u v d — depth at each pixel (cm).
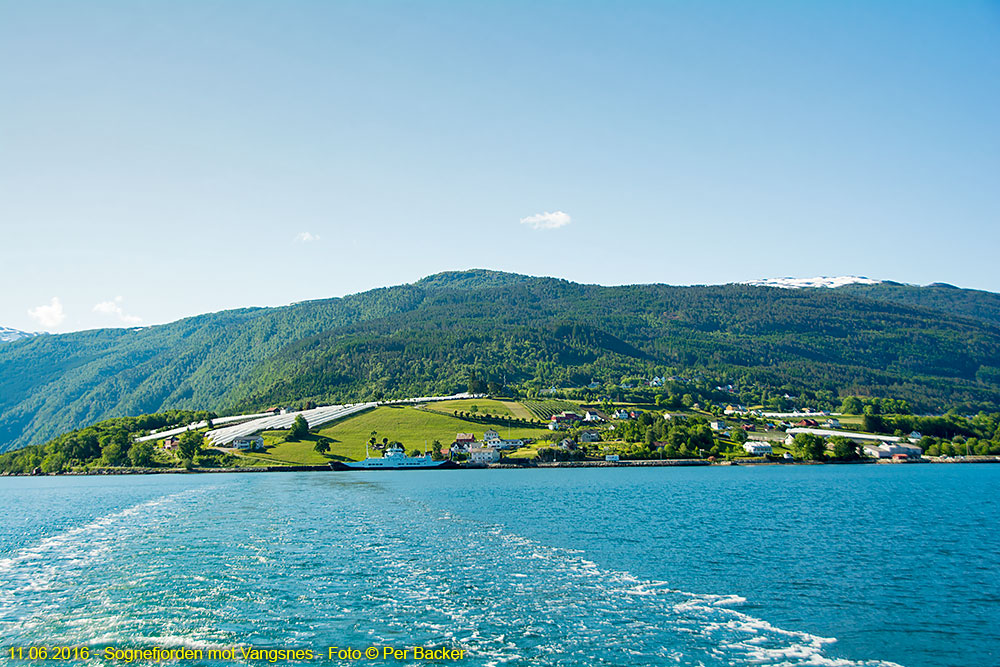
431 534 8969
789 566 7125
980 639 5009
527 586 6156
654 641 4825
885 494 14612
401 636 4872
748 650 4712
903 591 6194
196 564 7019
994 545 8381
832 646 4838
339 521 10225
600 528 9612
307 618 5234
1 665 4378
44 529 10081
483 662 4431
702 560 7381
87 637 4844
